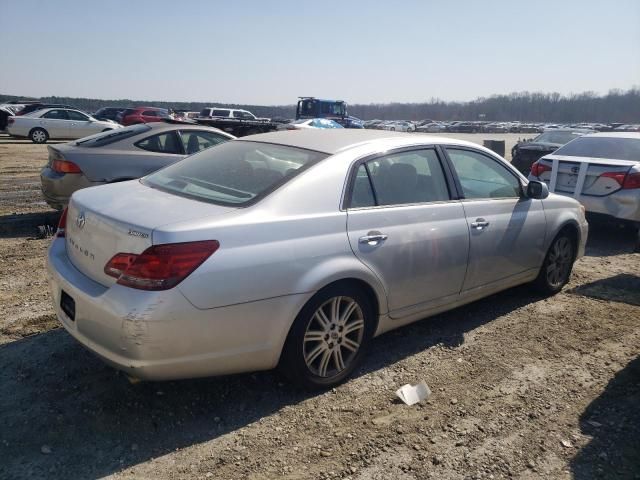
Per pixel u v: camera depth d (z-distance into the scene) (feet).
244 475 8.48
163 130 24.09
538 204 15.43
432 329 14.11
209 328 8.95
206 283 8.78
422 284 12.20
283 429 9.66
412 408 10.46
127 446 9.02
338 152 11.23
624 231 27.61
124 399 10.29
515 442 9.53
